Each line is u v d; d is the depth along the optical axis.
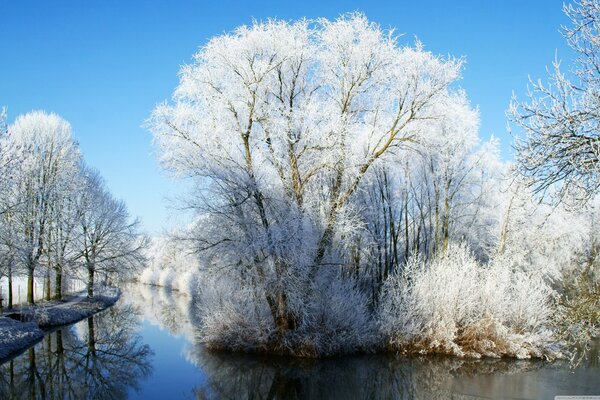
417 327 21.17
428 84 19.98
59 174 34.38
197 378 17.61
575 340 9.58
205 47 19.45
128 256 38.28
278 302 20.28
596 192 8.00
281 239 18.34
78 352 22.12
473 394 15.71
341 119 19.22
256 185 18.98
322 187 21.64
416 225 33.53
